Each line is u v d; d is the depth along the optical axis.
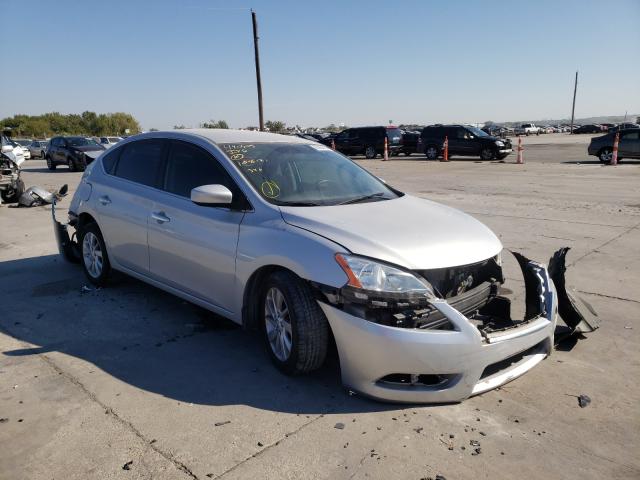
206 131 4.78
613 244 7.37
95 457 2.80
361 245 3.28
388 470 2.70
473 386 3.18
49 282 5.88
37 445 2.90
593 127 69.88
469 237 3.62
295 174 4.28
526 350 3.64
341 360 3.28
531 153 28.64
